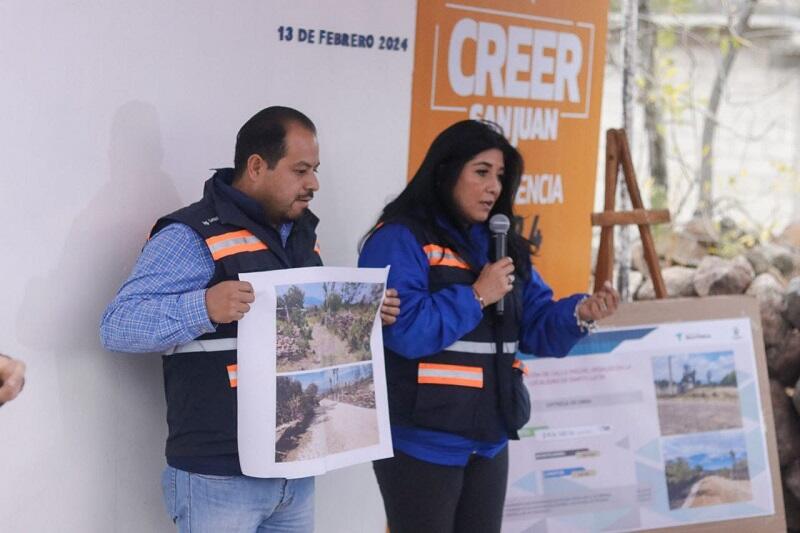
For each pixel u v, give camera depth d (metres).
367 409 2.74
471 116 4.08
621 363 3.97
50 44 2.72
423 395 2.92
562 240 4.53
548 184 4.43
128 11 2.90
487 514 3.10
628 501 3.96
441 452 2.96
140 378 3.01
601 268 4.05
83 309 2.85
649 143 6.78
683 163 6.69
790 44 7.17
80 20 2.79
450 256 3.00
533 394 3.88
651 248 4.05
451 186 2.99
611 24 6.76
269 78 3.34
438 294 2.91
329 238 3.61
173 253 2.54
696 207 6.82
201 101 3.14
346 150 3.63
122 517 2.99
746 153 7.12
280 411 2.57
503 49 4.16
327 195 3.59
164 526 3.11
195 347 2.58
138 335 2.47
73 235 2.81
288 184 2.61
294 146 2.60
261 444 2.55
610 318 3.96
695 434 4.04
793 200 7.06
